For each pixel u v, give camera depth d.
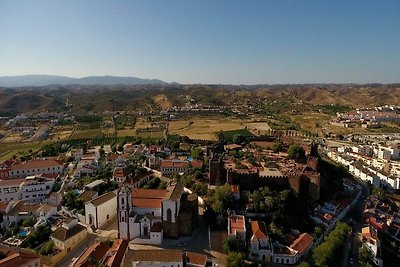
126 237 192.12
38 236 191.88
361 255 199.62
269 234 198.50
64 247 179.50
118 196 190.00
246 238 190.88
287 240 198.25
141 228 191.75
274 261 184.50
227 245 179.12
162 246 184.50
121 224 192.12
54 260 170.88
